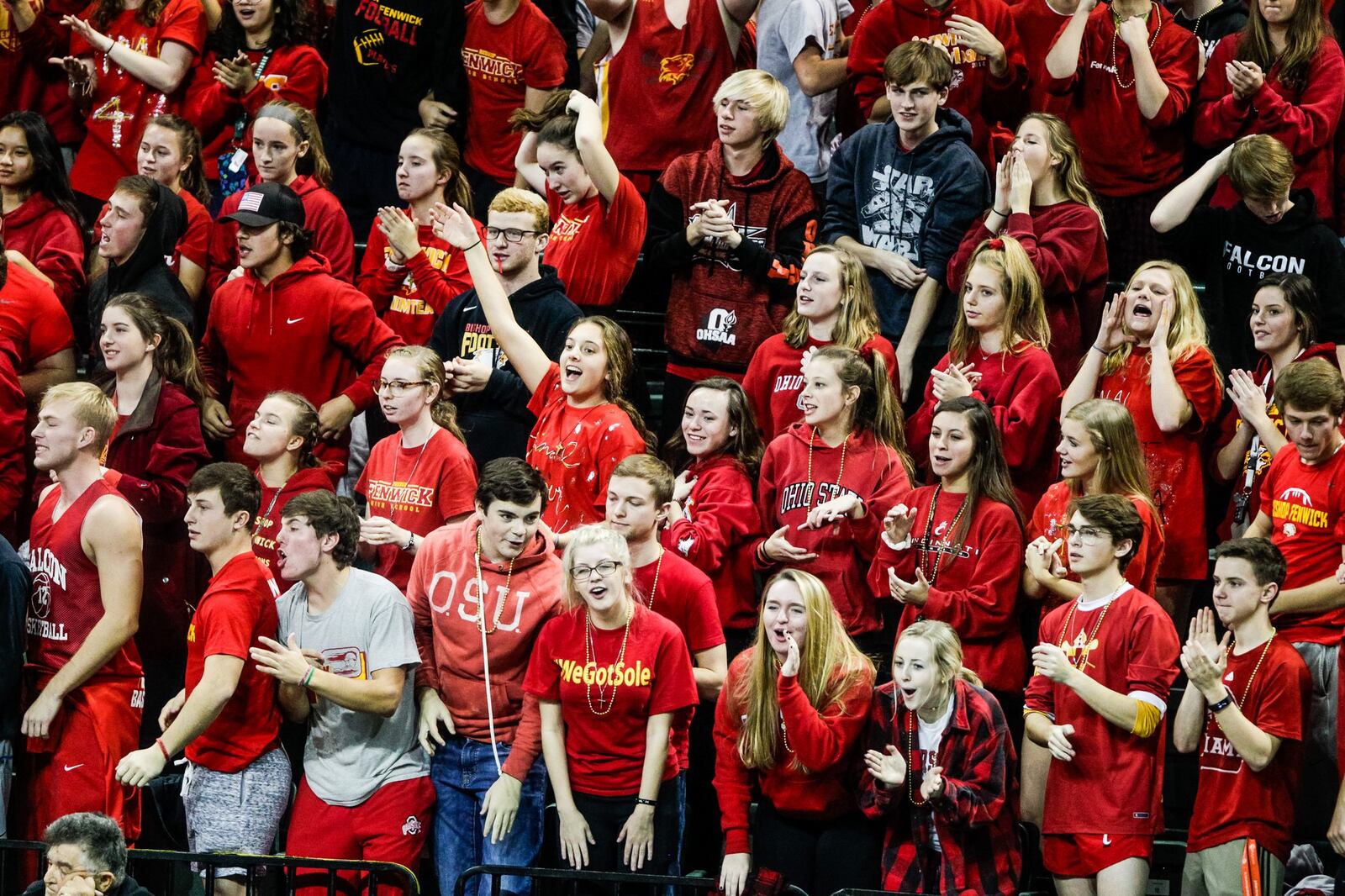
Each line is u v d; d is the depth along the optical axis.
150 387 23.67
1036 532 22.59
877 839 20.30
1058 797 20.28
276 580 22.98
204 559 24.28
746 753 20.20
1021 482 24.05
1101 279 26.02
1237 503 24.66
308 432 23.39
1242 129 28.41
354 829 20.64
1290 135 27.98
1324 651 22.03
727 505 22.98
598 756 20.53
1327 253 26.17
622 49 29.58
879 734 20.02
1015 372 24.00
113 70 32.12
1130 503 20.83
